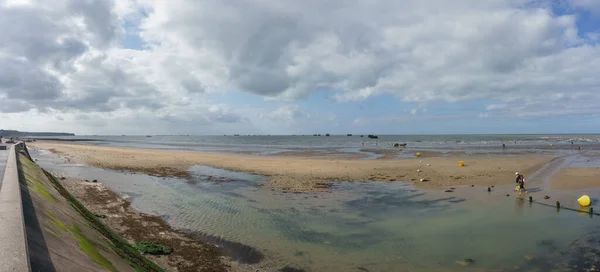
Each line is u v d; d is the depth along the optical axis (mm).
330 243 10828
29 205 6043
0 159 20234
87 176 22750
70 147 62594
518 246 10594
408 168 28938
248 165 31250
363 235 11672
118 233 10461
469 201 16812
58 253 4504
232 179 23438
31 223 5012
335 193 18828
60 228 5844
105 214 12672
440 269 8961
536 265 9148
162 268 8180
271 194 18344
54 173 23094
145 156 40156
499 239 11273
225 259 9203
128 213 13227
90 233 7160
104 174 24250
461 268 9023
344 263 9289
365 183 22047
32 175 11914
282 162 33875
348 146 78000
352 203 16438
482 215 14227
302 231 11961
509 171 26641
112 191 17562
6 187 6906
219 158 38438
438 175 25062
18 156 18453
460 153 47750
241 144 94938
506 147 65125
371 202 16656
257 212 14414
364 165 31219
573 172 25469
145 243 9656
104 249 6508
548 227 12484
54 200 8742
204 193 18328
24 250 3643
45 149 54375
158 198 16594
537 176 24141
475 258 9695
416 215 14305
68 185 18016
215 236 11047
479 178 23578
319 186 20922
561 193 18359
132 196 16734
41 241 4527
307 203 16328
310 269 8844
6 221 4578
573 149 56469
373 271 8836
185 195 17641
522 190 19078
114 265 5699
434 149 59750
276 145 87000
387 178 23938
